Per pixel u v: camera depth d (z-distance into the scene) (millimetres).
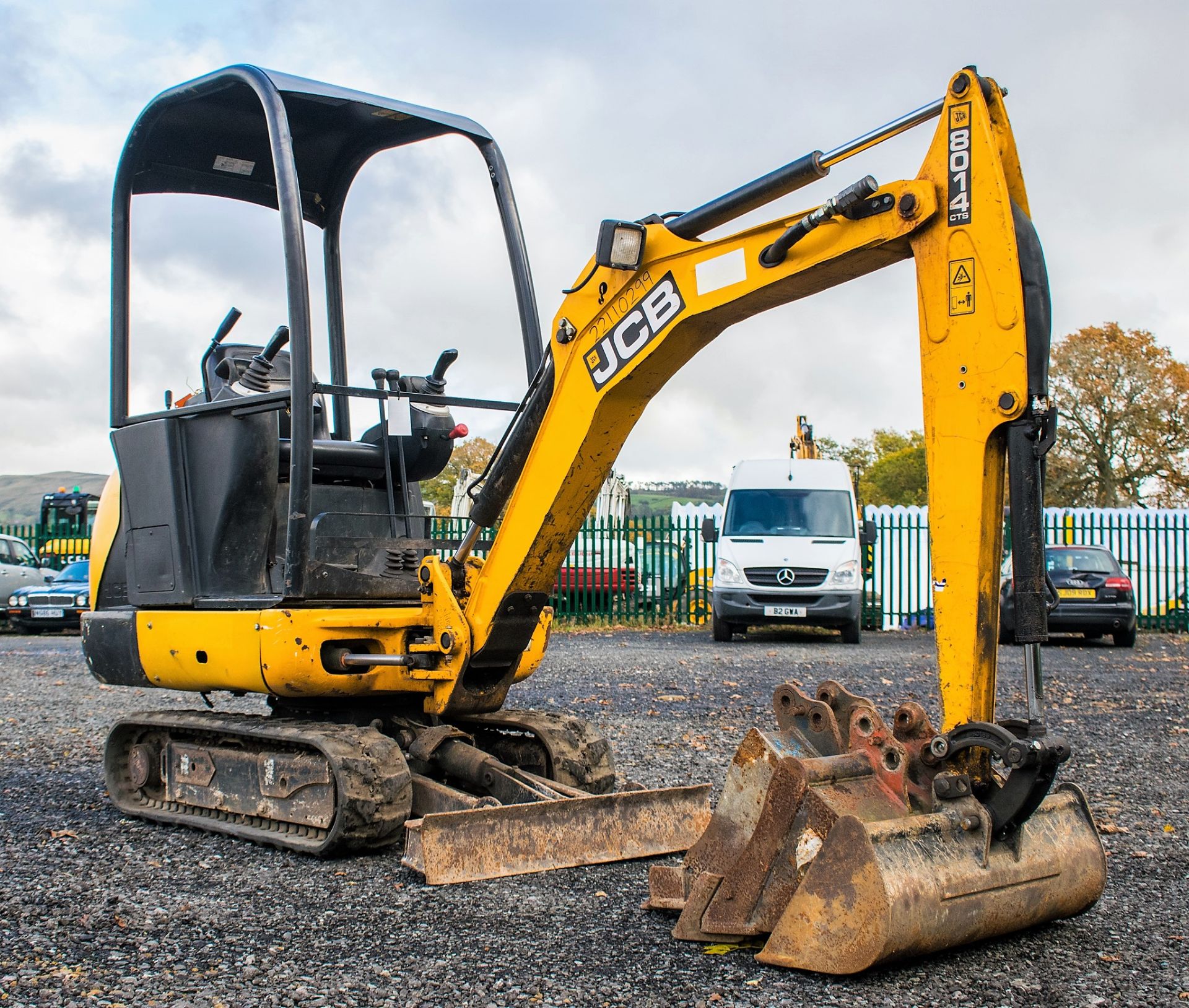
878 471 51812
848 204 3873
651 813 5121
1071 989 3412
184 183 6648
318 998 3361
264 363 5855
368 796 4926
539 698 10422
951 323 3713
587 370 4836
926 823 3535
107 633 6168
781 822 3709
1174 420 36188
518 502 5113
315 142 6516
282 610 5152
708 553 22172
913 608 22078
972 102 3691
